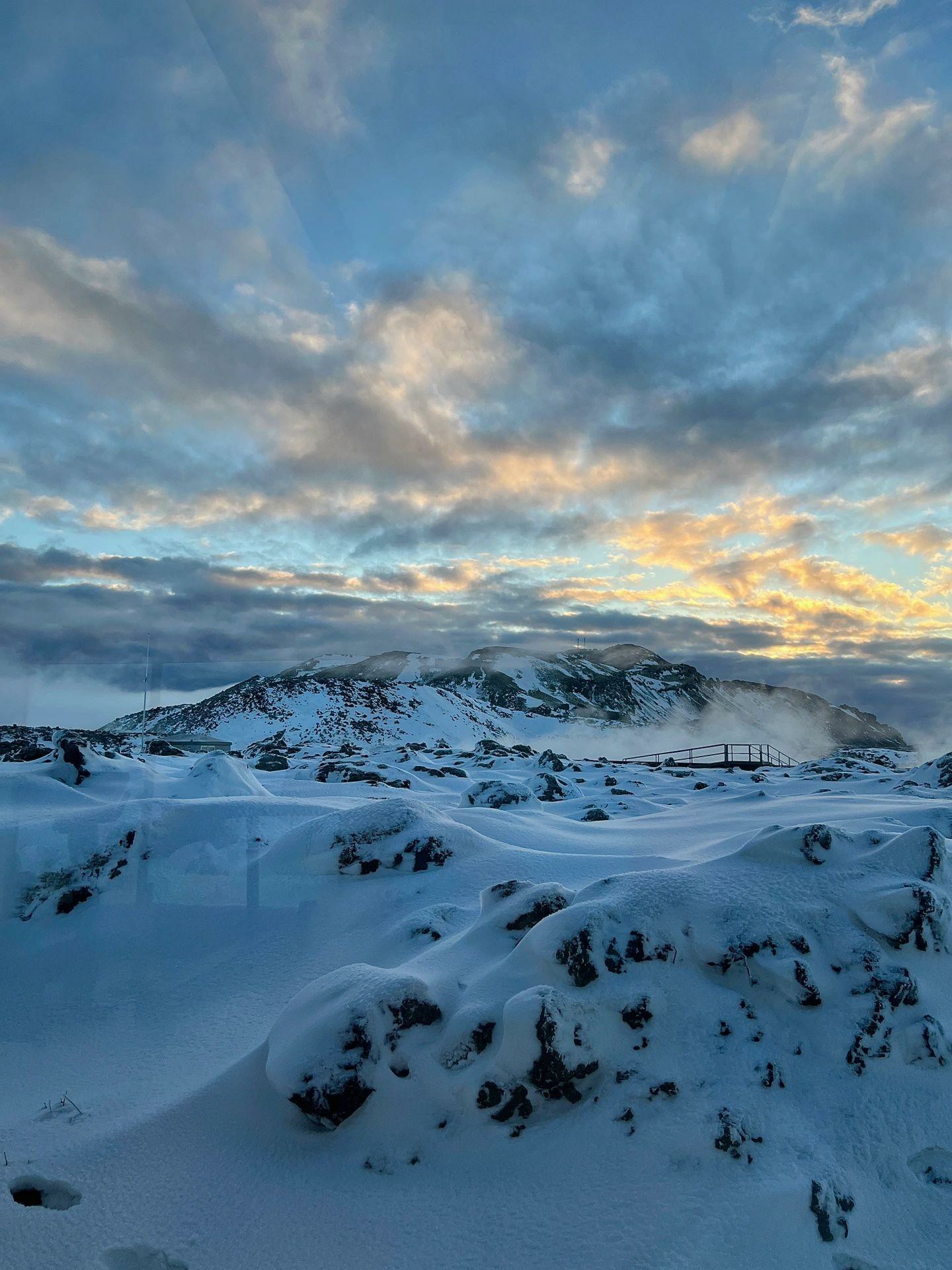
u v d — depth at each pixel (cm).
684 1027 334
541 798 1328
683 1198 270
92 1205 297
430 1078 328
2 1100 365
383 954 491
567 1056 314
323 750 2589
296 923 540
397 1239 271
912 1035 338
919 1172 298
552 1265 254
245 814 669
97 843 581
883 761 2336
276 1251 272
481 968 382
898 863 411
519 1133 307
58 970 476
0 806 668
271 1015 447
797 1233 264
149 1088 378
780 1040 334
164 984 469
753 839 428
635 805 1138
